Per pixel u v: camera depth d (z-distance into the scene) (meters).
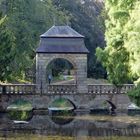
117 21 60.38
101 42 142.62
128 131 61.62
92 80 120.62
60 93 86.06
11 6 115.00
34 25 119.44
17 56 101.00
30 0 120.56
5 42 78.44
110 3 62.09
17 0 116.19
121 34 59.97
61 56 86.31
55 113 83.25
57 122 71.50
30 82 111.38
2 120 72.31
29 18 119.00
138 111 86.75
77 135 58.34
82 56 86.44
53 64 128.62
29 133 59.41
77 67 86.50
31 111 85.06
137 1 52.19
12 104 93.62
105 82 118.19
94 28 145.62
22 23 112.75
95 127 65.75
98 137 56.59
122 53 61.12
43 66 86.12
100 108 86.75
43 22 121.69
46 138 55.53
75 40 86.94
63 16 132.12
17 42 109.25
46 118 76.38
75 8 147.00
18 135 57.44
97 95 86.75
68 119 75.00
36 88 86.12
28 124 68.56
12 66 93.88
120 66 61.31
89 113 83.62
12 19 111.06
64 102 97.38
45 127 65.62
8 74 81.12
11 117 76.75
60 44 86.56
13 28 109.44
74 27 140.50
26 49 110.94
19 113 82.69
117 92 87.06
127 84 86.81
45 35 86.69
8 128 63.91
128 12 57.75
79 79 86.69
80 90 86.56
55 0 145.75
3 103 84.62
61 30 87.62
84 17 148.12
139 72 48.34
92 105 86.56
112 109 87.19
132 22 51.91
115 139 54.97
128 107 87.12
